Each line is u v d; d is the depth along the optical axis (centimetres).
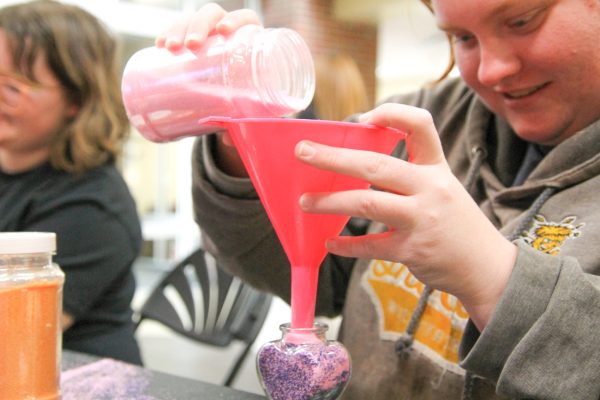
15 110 123
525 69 68
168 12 463
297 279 51
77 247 123
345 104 223
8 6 129
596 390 52
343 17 518
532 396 53
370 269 87
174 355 286
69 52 127
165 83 63
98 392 69
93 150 131
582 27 65
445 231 49
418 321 78
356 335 84
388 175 46
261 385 52
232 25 61
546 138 76
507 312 52
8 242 56
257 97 58
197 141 76
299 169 46
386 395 78
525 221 73
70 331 124
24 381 58
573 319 52
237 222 77
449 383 73
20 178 131
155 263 542
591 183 71
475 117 87
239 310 140
